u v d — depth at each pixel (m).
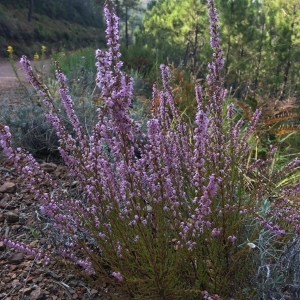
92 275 2.54
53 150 4.24
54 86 5.99
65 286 2.45
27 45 28.62
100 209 2.40
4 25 26.83
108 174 2.20
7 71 14.66
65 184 3.50
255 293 2.31
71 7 42.81
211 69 2.40
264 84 14.41
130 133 1.91
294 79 15.18
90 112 4.53
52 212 2.20
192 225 2.16
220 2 15.08
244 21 15.10
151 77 7.87
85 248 2.27
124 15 41.84
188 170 2.55
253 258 2.39
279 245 2.58
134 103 5.69
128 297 2.32
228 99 5.31
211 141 2.53
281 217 2.48
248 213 2.51
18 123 4.34
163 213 2.24
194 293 2.25
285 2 16.05
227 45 15.00
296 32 15.17
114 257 2.29
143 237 2.04
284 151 4.77
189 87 5.96
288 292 2.29
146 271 2.15
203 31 19.25
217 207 2.48
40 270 2.58
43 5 37.88
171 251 2.30
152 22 23.52
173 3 26.02
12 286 2.45
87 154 2.41
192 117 5.15
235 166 2.72
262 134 5.24
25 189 3.48
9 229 2.96
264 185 2.75
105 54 1.86
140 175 2.18
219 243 2.29
